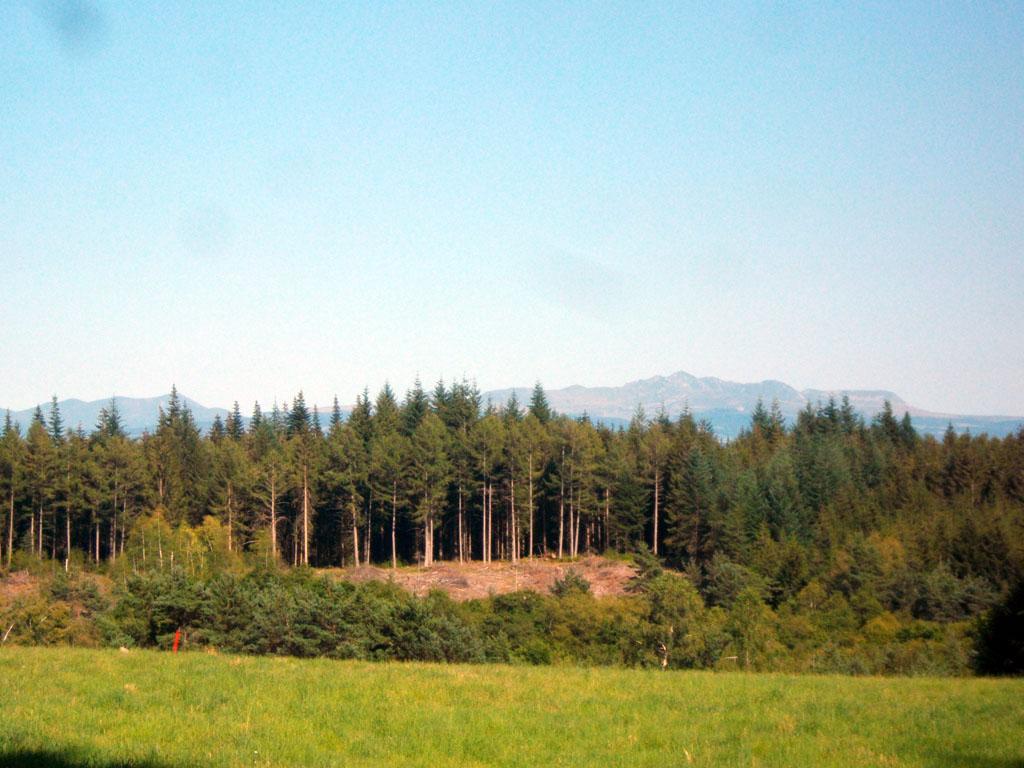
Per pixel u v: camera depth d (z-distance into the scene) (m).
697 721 18.81
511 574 95.38
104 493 103.06
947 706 20.80
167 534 92.06
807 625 66.75
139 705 18.17
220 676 21.75
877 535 89.06
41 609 54.47
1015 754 16.25
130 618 45.22
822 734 17.81
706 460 107.06
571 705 20.05
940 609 69.94
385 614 43.91
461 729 17.27
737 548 89.69
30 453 104.69
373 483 104.50
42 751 14.21
